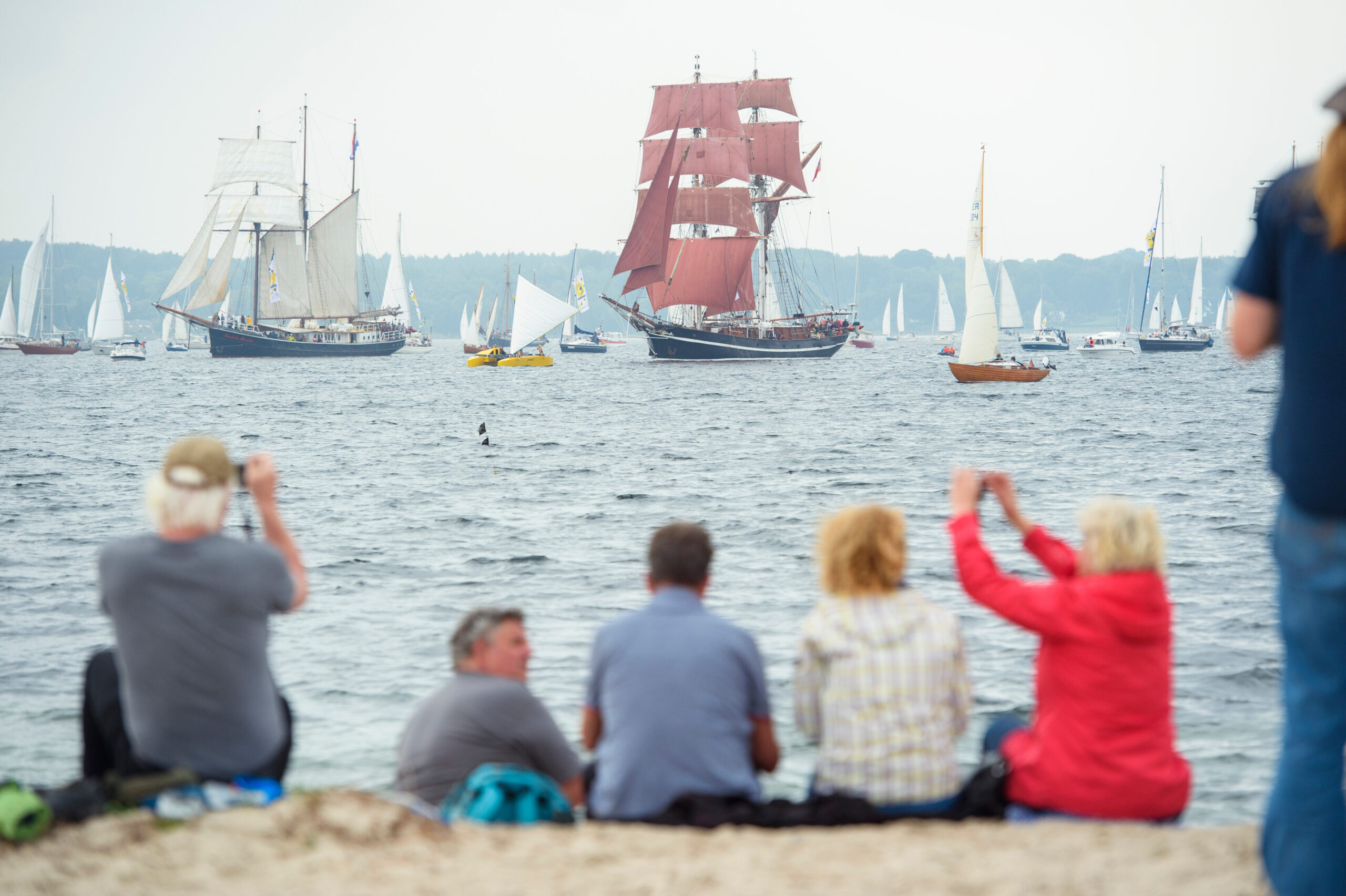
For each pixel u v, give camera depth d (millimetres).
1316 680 11141
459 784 20203
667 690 19250
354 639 54812
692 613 19969
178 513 17406
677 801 18906
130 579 17266
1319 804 11273
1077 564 19969
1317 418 10328
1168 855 16031
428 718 20750
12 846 16719
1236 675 46312
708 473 133250
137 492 120750
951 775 19188
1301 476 10555
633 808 19125
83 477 134625
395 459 152500
